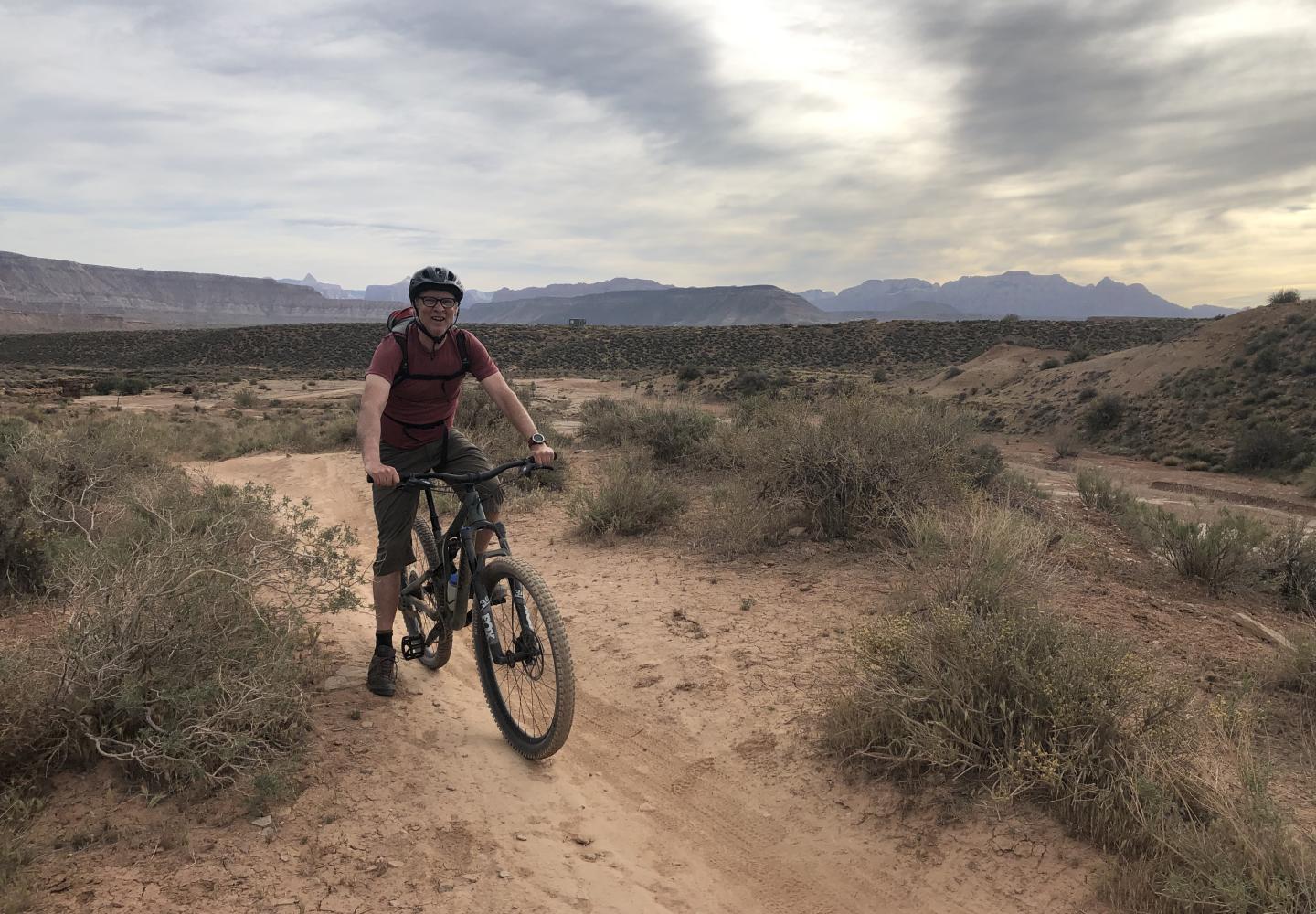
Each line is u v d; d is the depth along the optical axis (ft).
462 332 13.19
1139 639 16.15
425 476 12.24
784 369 340.59
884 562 20.49
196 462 49.03
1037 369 236.43
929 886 9.27
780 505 23.98
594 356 442.09
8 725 10.25
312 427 70.64
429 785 11.06
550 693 11.96
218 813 9.97
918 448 23.82
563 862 9.65
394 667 13.91
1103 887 8.71
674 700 14.16
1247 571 21.88
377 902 8.58
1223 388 161.27
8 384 229.25
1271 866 8.20
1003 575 15.90
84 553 13.03
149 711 10.53
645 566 21.85
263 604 13.42
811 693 13.84
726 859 10.08
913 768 11.22
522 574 11.85
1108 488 32.94
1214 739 11.07
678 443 36.45
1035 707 11.09
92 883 8.44
